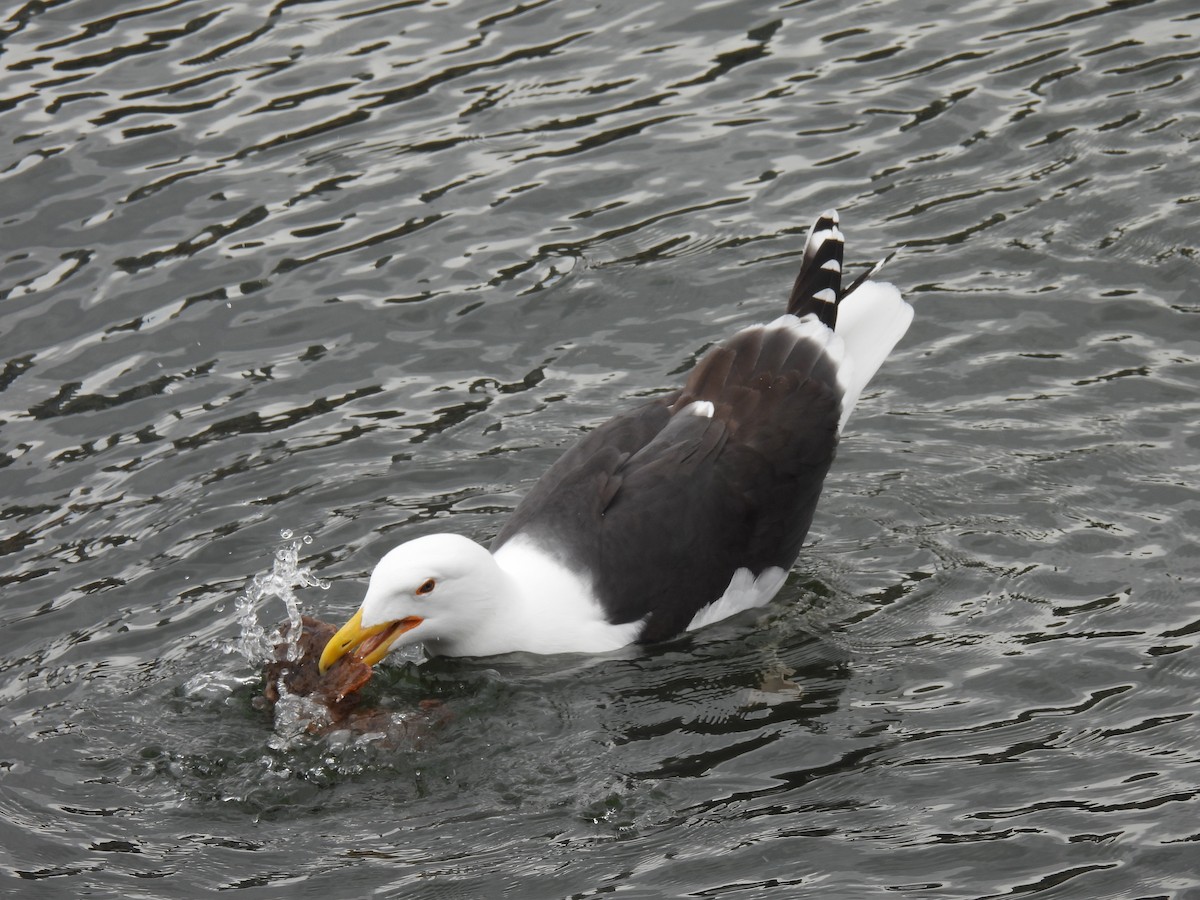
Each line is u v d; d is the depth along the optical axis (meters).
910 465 13.66
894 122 17.78
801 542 12.59
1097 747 10.59
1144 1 19.28
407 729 11.15
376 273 16.38
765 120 18.00
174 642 12.09
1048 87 18.02
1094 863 9.66
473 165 17.69
